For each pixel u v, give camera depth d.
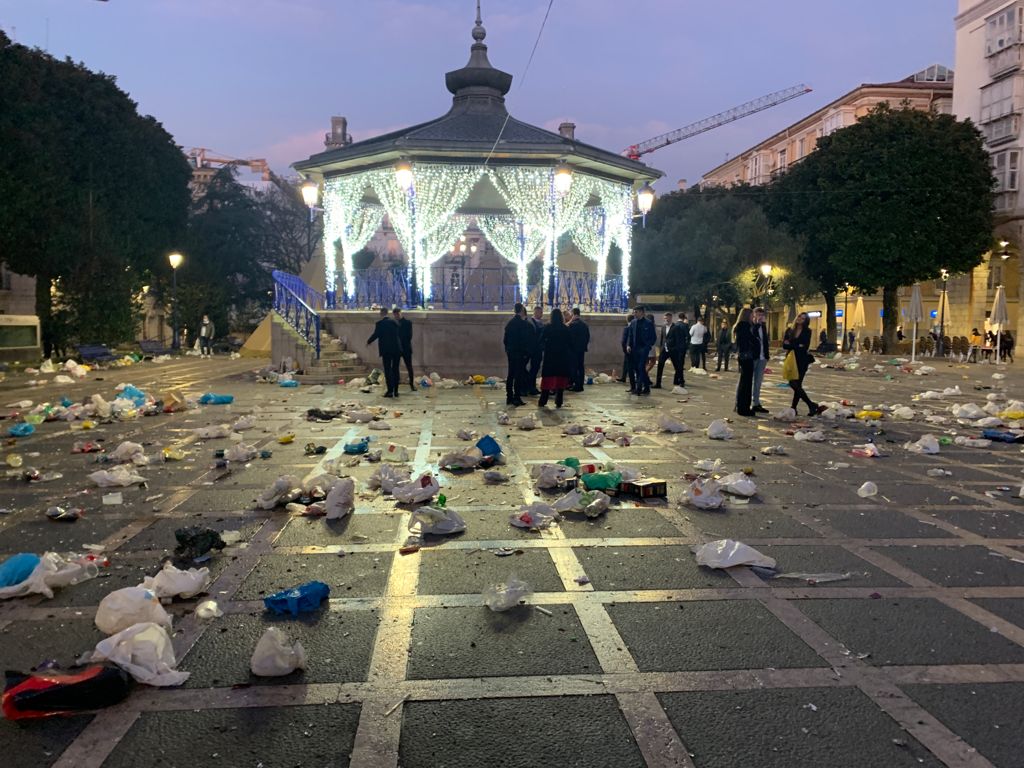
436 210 18.98
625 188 20.98
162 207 33.91
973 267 37.44
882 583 4.39
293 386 16.41
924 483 7.11
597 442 8.95
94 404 11.50
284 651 3.24
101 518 5.70
